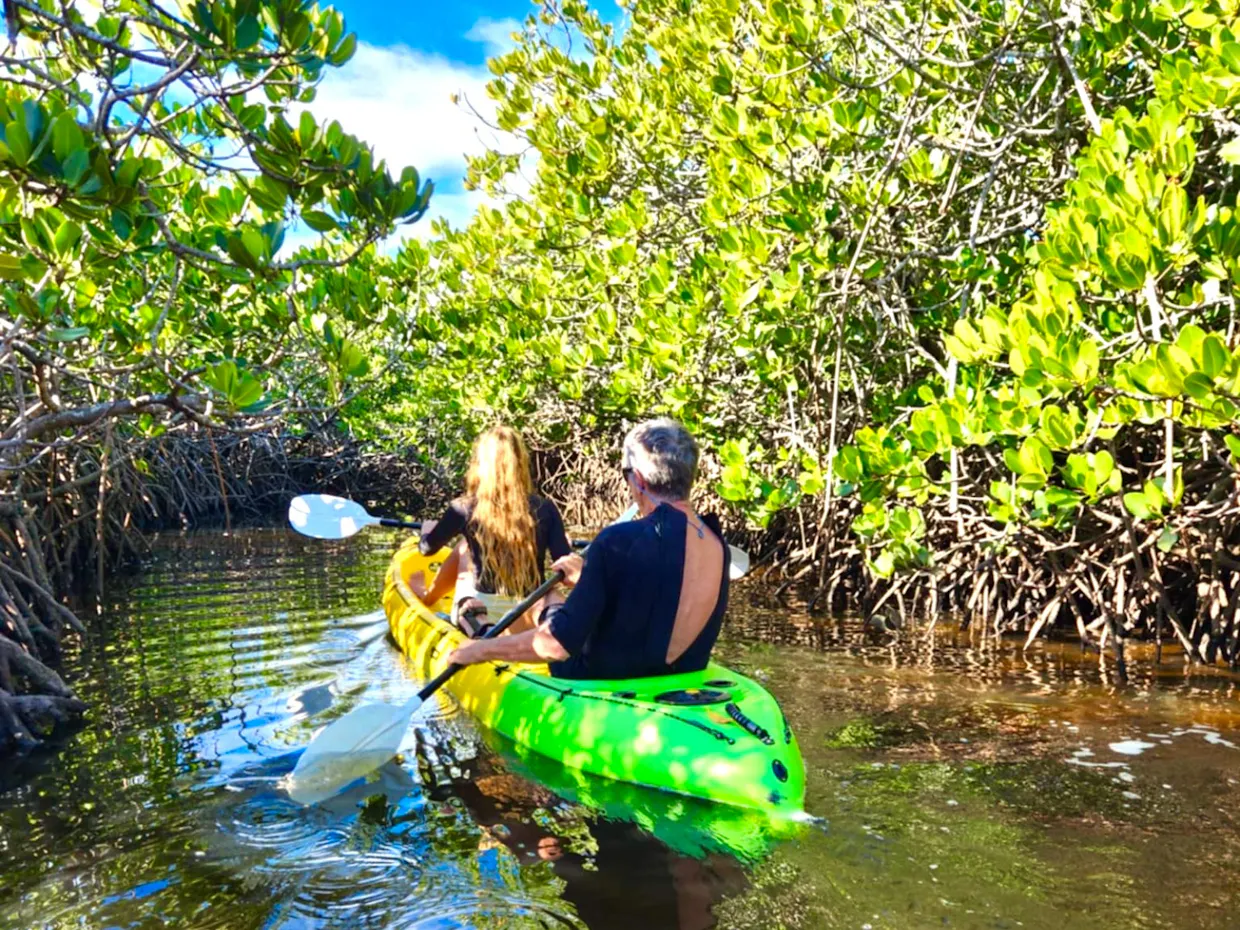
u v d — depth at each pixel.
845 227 5.90
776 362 7.14
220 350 5.93
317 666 4.88
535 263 10.01
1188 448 4.77
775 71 5.59
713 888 2.33
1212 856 2.48
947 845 2.56
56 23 2.84
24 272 3.09
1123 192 3.55
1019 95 6.04
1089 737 3.59
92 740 3.74
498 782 3.12
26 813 2.99
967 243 5.41
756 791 2.81
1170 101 3.69
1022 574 5.76
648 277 7.16
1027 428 4.20
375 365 13.89
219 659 5.09
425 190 3.33
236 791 3.13
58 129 2.53
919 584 6.49
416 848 2.64
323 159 3.13
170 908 2.34
